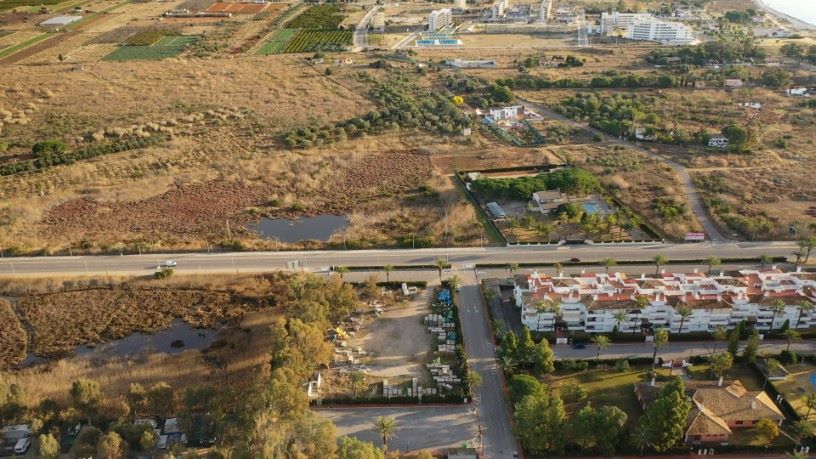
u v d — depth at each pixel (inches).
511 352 6102.4
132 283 7701.8
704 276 7086.6
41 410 5556.1
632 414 5610.2
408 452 5290.4
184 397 5502.0
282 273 7834.6
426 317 6973.4
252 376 6161.4
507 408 5777.6
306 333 5979.3
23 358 6520.7
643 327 6707.7
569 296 6752.0
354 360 6368.1
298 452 4877.0
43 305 7352.4
